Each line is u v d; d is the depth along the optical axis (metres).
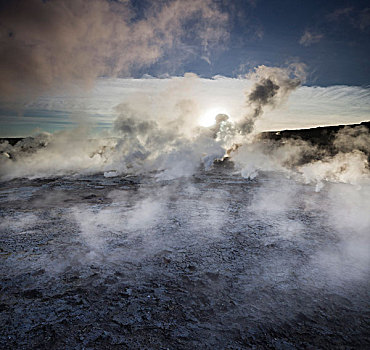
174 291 3.08
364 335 2.40
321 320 2.60
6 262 3.78
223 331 2.46
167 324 2.55
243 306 2.81
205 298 2.95
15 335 2.39
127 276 3.41
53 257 3.94
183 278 3.36
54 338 2.36
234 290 3.10
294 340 2.35
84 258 3.91
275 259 3.86
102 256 3.98
